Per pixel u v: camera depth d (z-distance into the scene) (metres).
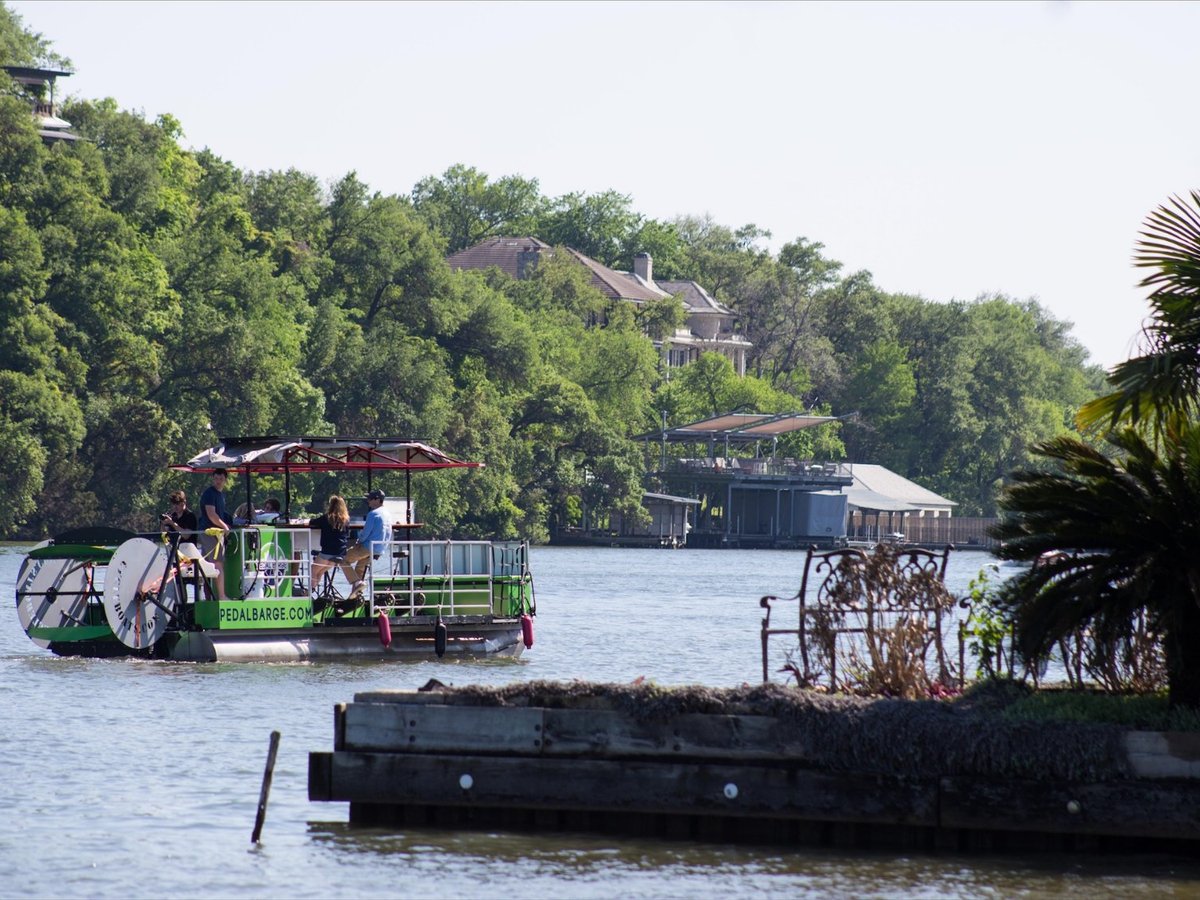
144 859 45.25
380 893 42.19
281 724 66.88
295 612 88.56
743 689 46.38
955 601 49.88
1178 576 45.28
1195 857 44.09
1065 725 44.28
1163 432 49.28
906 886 42.53
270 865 44.56
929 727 44.62
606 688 46.53
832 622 49.19
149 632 88.31
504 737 46.69
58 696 74.75
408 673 84.62
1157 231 49.09
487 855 45.06
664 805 45.91
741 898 41.62
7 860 45.25
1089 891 42.31
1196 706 45.81
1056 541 46.62
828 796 45.25
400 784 47.06
